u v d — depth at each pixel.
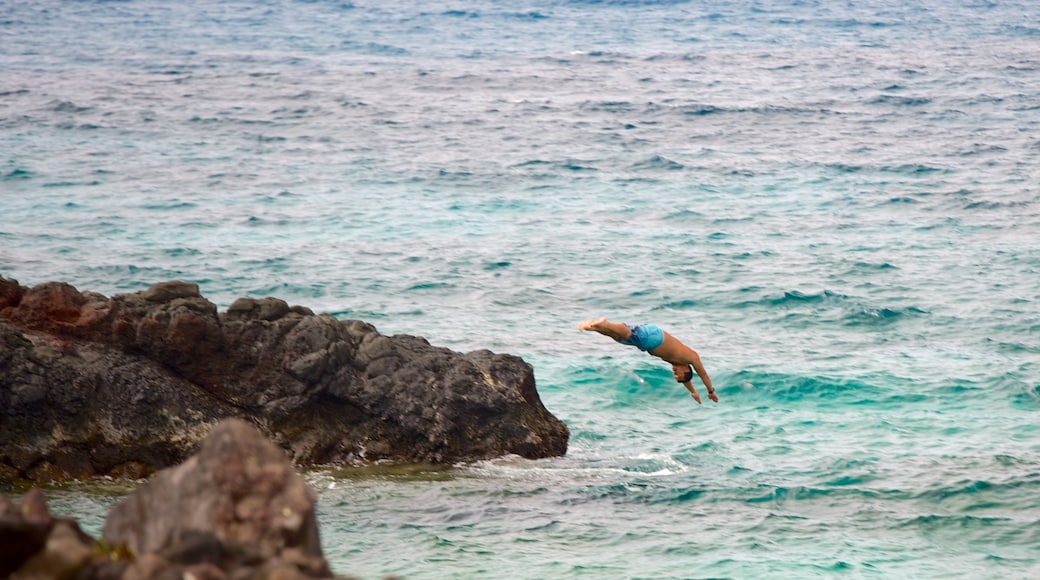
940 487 31.84
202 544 11.34
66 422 31.66
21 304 33.25
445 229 69.81
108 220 68.75
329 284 56.78
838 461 34.44
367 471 33.53
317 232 67.94
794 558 26.83
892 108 130.00
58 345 32.38
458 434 34.94
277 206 74.88
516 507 30.39
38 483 30.95
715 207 77.62
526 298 55.56
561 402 40.91
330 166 90.25
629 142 105.62
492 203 78.00
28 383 31.38
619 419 39.31
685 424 38.88
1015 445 35.78
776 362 45.38
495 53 185.38
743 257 63.66
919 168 92.12
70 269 57.34
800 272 60.38
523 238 67.81
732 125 117.56
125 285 55.09
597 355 46.50
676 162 94.69
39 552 11.55
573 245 66.12
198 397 33.34
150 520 12.44
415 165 91.25
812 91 143.38
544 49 191.62
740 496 31.55
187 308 33.97
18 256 59.38
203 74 151.62
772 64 173.00
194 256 61.03
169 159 91.44
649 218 74.06
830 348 47.72
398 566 25.81
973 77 157.12
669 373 43.84
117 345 33.31
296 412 34.03
